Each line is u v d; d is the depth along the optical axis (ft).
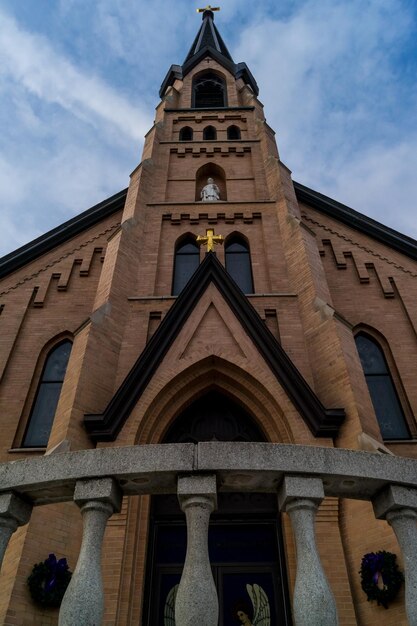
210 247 49.60
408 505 18.26
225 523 34.86
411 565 17.07
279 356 38.63
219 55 93.91
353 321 49.26
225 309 42.83
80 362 37.68
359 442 32.55
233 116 74.23
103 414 34.63
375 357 47.42
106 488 18.29
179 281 50.80
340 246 57.36
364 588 27.76
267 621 30.86
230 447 18.84
